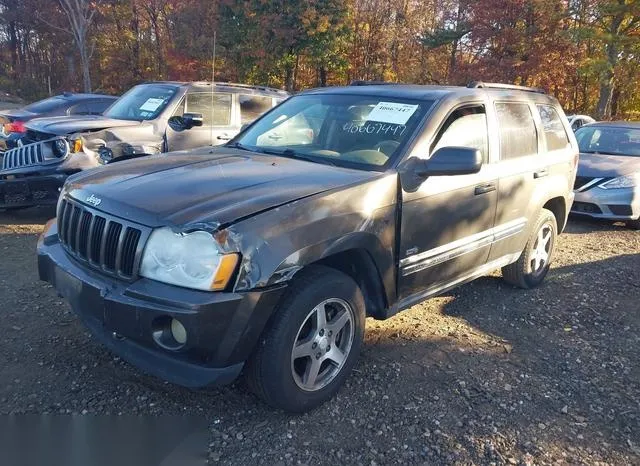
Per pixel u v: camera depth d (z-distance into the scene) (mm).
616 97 30781
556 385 3693
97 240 3057
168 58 29891
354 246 3268
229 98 8867
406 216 3627
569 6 25781
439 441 3037
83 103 12250
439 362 3900
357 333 3424
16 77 40500
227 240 2730
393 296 3682
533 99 5277
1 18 36781
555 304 5145
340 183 3320
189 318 2662
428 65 32938
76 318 4246
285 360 3000
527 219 5016
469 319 4699
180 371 2805
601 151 9539
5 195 6719
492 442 3053
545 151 5250
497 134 4570
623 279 5961
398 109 4086
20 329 4039
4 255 5656
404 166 3646
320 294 3109
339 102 4434
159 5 31422
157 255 2811
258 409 3250
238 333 2783
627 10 23578
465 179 4105
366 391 3482
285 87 29375
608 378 3830
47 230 3773
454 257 4141
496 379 3717
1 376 3436
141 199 3018
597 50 26266
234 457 2846
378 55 32250
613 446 3086
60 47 35719
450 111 4086
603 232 8328
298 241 2955
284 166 3633
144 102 8469
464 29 28703
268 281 2824
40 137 7453
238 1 26766
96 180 3385
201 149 4352
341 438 3027
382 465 2836
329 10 27375
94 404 3209
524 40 26734
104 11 32656
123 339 3002
